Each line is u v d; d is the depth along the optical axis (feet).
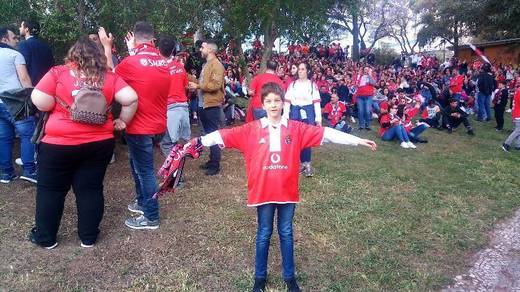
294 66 21.54
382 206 17.78
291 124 11.05
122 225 14.83
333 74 55.88
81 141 12.11
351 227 15.62
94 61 11.97
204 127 21.03
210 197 17.74
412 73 72.79
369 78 34.88
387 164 24.62
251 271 12.42
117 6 20.24
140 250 13.25
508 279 12.91
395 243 14.65
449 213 17.58
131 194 17.60
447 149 29.94
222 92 20.88
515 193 20.54
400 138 30.12
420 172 23.34
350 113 39.75
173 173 11.78
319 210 16.98
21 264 12.19
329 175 21.66
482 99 43.93
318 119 21.15
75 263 12.39
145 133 13.75
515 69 79.82
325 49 79.87
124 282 11.66
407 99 39.24
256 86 21.80
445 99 37.65
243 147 11.09
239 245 13.88
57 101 11.94
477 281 12.74
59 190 12.77
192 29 24.77
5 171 17.78
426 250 14.37
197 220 15.49
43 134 12.48
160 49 17.84
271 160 10.78
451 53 137.90
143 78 13.34
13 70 17.01
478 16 92.43
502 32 91.61
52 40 21.52
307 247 14.01
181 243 13.82
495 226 16.74
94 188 13.10
